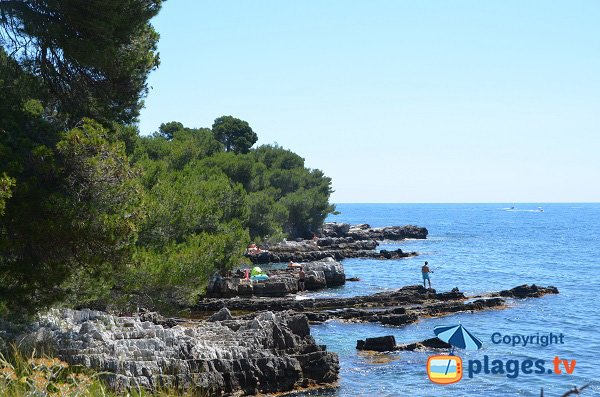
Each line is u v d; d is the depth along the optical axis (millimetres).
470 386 30078
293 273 67562
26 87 21672
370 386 29641
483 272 86812
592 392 29422
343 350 37094
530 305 55562
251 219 92312
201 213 41812
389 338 37031
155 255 32219
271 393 27500
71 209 20031
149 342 24984
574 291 66312
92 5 22359
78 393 12242
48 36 22172
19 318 23297
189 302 35094
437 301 55000
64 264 21859
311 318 47250
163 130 132875
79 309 30891
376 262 98000
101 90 25328
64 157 20547
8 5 21797
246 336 29109
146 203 23125
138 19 24188
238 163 97562
